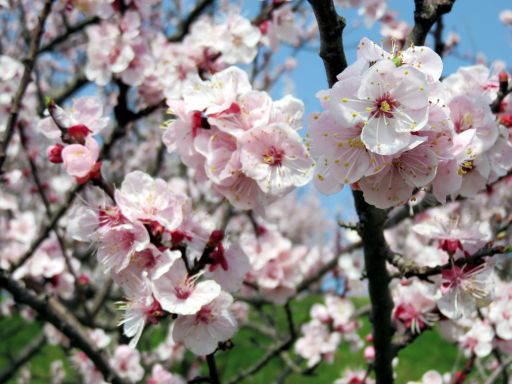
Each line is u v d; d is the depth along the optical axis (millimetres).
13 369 751
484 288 298
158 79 500
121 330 497
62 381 983
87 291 679
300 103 271
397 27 632
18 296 378
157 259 265
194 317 268
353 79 234
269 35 507
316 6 249
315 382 1156
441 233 305
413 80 231
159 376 477
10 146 554
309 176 258
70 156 281
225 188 271
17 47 813
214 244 276
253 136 260
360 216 299
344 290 610
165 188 276
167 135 288
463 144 241
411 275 302
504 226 429
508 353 414
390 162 236
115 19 495
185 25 665
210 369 289
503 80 304
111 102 724
